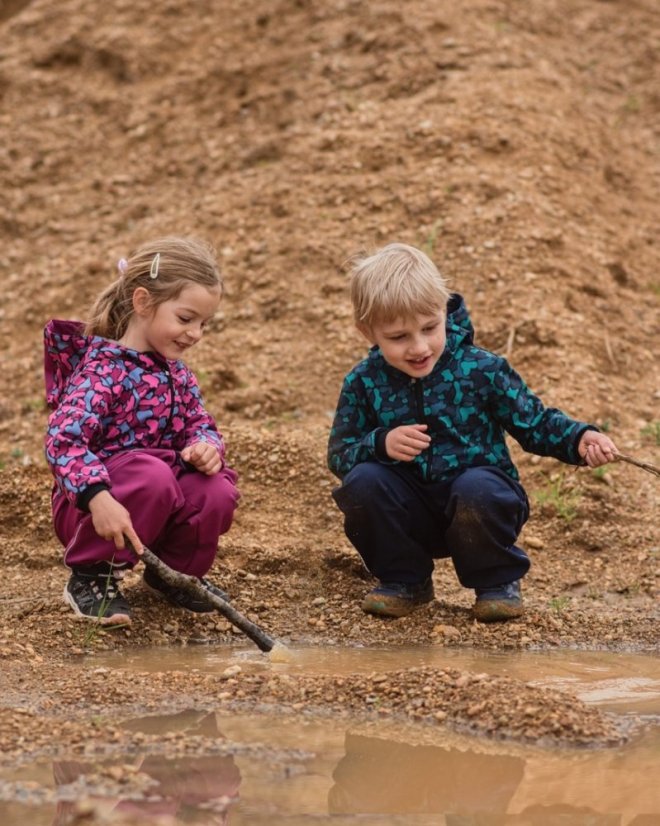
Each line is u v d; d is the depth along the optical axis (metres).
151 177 14.70
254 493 9.08
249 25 16.69
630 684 6.09
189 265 6.82
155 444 6.96
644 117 15.75
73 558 6.84
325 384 10.63
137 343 6.93
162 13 17.20
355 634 7.05
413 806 4.54
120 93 16.16
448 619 7.24
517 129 13.41
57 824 4.25
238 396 10.45
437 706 5.55
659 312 11.79
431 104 13.96
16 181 15.02
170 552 7.01
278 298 11.72
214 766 4.84
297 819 4.38
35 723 5.22
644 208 13.59
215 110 15.45
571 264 11.81
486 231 11.95
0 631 6.75
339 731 5.30
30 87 16.45
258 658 6.58
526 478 9.31
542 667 6.42
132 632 6.89
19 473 9.23
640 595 7.71
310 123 14.36
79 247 13.52
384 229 12.21
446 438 7.09
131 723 5.35
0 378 11.47
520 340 10.79
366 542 7.22
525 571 7.25
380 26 15.65
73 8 17.69
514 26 16.39
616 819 4.45
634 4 17.95
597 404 10.13
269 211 12.86
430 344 6.76
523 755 5.07
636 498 9.02
